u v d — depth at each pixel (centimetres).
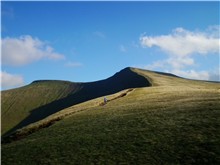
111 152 4025
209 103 5606
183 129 4381
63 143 4650
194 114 4997
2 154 4681
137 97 8431
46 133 5506
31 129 6275
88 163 3806
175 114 5212
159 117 5191
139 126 4875
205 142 3831
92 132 4991
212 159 3434
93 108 7438
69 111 7562
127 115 5766
